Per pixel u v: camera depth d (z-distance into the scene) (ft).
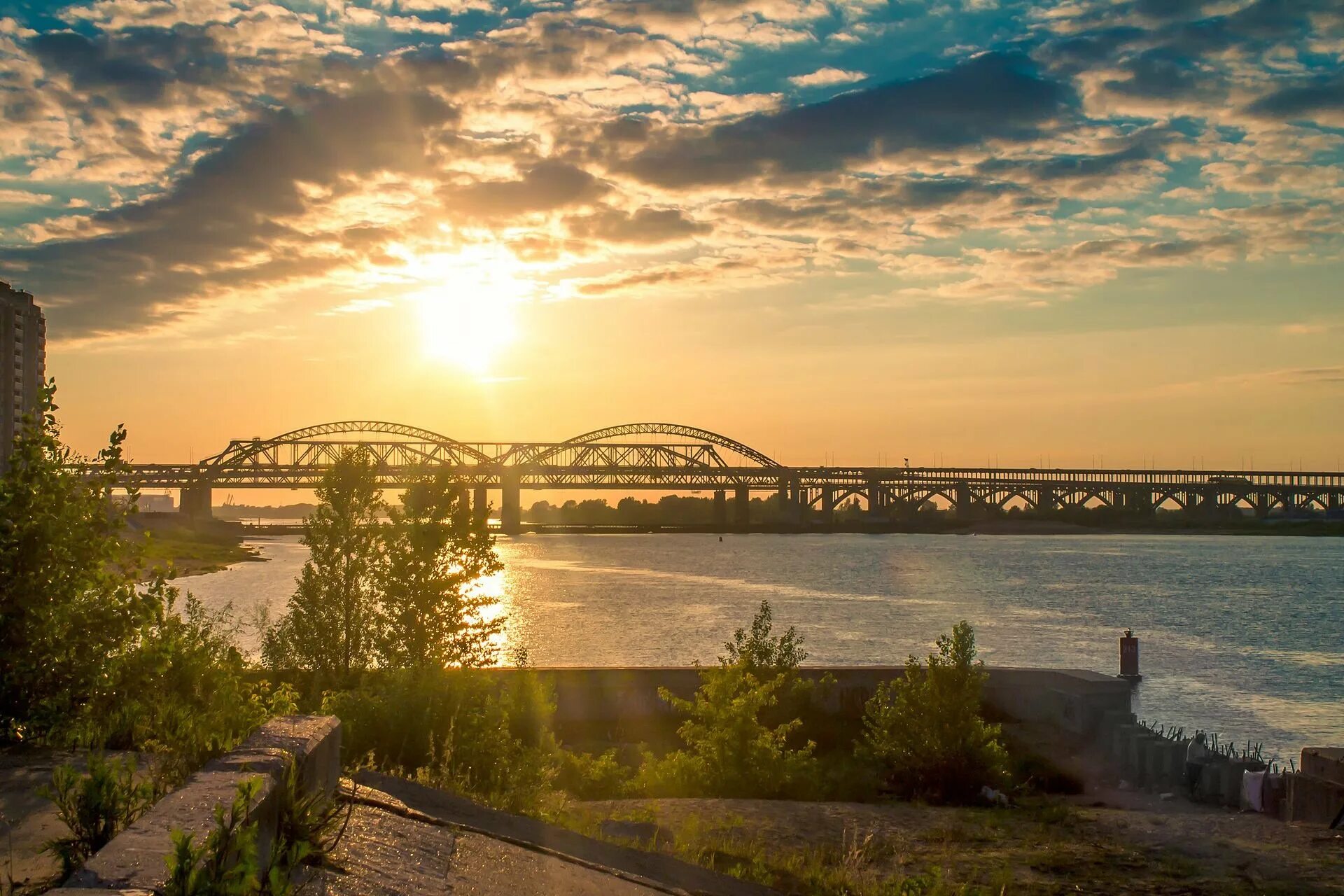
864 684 125.70
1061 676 129.39
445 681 64.49
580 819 50.31
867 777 94.99
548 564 602.85
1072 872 45.78
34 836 24.80
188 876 14.84
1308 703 161.27
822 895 40.68
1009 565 608.60
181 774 25.73
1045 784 103.50
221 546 651.25
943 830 54.75
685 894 32.32
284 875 17.98
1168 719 147.54
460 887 24.68
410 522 101.24
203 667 42.04
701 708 90.89
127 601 41.27
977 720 92.58
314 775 25.29
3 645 38.63
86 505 42.06
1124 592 403.13
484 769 57.82
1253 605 346.95
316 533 102.53
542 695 89.66
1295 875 44.91
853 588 411.75
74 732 37.52
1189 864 46.91
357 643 100.68
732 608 317.22
